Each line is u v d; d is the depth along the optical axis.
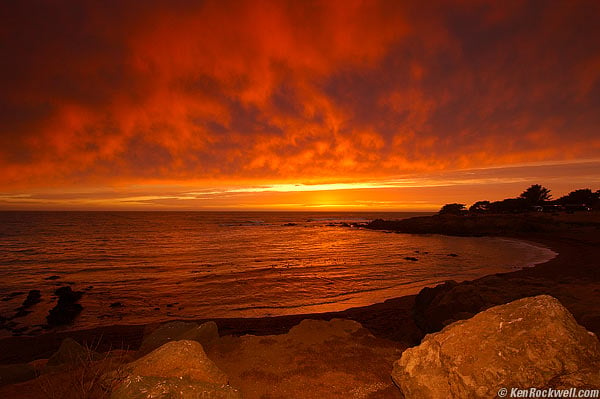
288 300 18.75
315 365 5.80
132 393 3.81
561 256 33.31
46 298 19.72
